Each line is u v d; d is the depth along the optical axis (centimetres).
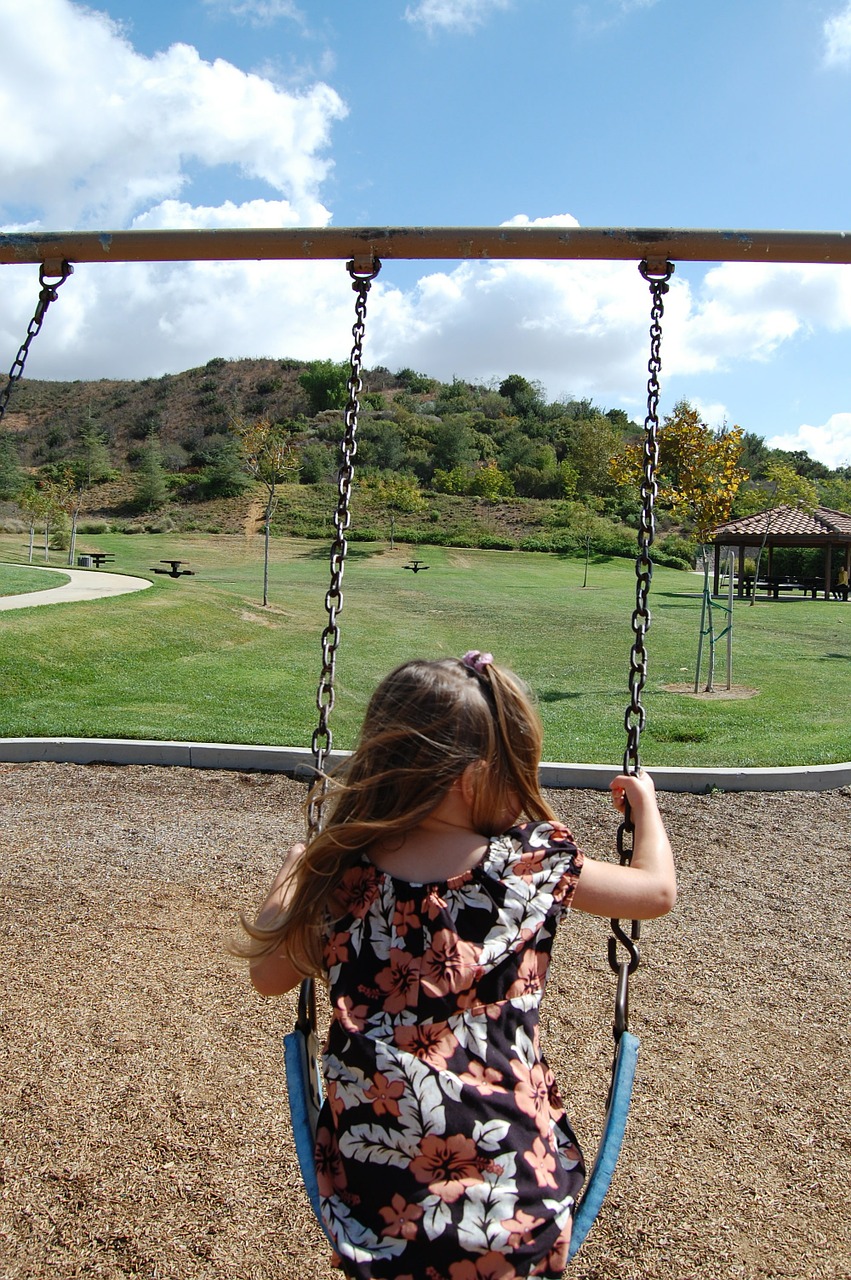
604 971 394
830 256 302
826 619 2203
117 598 1661
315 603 2175
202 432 7969
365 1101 141
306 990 187
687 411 1642
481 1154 136
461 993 145
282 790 664
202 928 425
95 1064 311
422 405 8900
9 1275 221
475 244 307
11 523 4722
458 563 3853
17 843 540
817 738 830
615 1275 224
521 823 172
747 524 3139
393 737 158
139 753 734
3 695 973
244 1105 289
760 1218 245
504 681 167
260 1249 230
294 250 311
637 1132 281
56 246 316
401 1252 131
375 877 154
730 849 553
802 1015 358
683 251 302
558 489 6319
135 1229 236
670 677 1258
